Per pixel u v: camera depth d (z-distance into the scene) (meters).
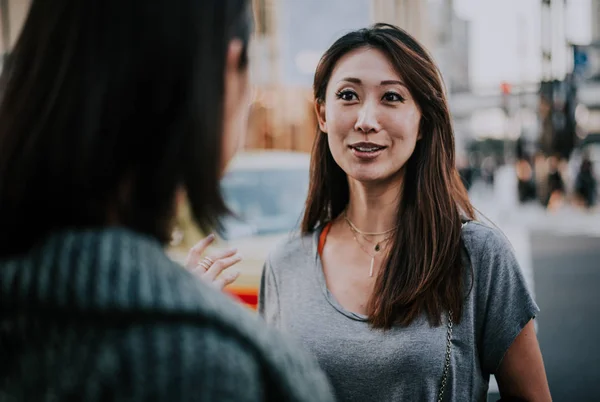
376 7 17.70
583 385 4.59
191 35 0.64
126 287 0.57
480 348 1.47
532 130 36.28
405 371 1.37
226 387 0.55
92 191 0.63
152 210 0.66
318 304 1.51
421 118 1.52
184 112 0.64
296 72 12.09
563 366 5.03
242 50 0.72
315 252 1.59
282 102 12.16
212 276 1.19
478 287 1.44
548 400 1.48
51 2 0.66
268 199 4.36
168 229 0.68
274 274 1.63
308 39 11.80
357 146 1.47
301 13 11.52
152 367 0.55
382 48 1.48
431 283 1.39
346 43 1.51
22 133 0.65
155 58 0.63
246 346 0.58
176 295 0.57
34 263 0.60
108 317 0.56
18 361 0.59
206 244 1.22
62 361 0.57
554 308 6.99
